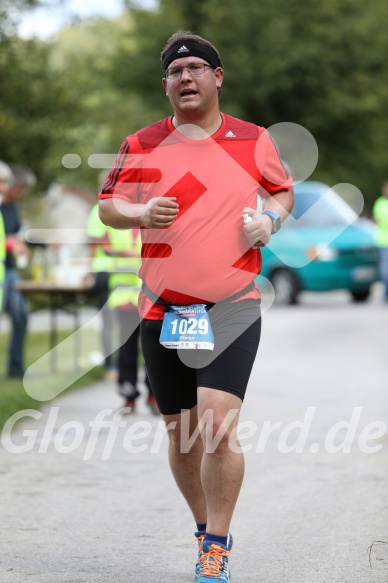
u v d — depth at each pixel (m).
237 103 89.94
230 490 11.85
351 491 16.42
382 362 31.34
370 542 13.78
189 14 93.88
